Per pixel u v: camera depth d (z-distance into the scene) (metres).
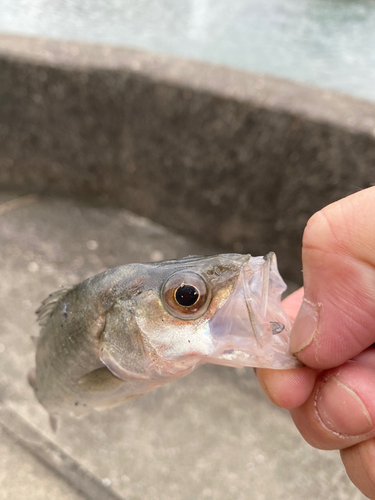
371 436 0.08
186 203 0.26
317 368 0.08
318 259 0.07
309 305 0.07
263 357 0.07
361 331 0.07
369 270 0.07
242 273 0.08
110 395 0.09
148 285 0.08
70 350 0.09
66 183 0.30
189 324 0.08
